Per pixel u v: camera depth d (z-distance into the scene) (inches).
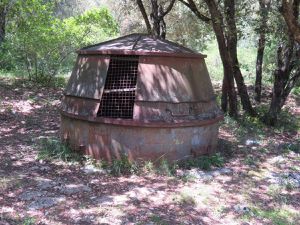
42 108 386.9
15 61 528.1
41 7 505.7
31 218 170.4
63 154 245.4
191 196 202.4
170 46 251.1
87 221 171.3
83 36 505.0
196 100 244.4
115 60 239.3
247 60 701.3
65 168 231.8
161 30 417.7
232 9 343.6
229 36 372.2
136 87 231.1
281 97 380.8
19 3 497.4
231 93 375.2
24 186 203.8
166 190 209.0
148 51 233.1
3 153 252.5
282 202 204.4
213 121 254.7
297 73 379.2
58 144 256.5
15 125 322.7
